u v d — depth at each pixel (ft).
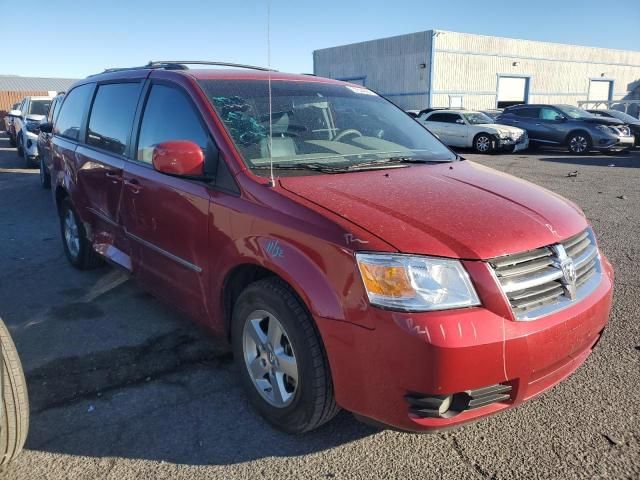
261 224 8.87
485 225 8.13
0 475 8.29
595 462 8.51
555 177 38.75
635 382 10.79
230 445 9.03
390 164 11.10
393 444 9.03
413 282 7.29
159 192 11.45
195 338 12.85
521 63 121.08
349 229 7.80
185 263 10.94
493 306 7.43
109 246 14.62
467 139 59.88
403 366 7.20
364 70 121.49
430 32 104.53
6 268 18.20
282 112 11.46
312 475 8.30
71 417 9.78
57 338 12.83
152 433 9.34
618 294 15.44
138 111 13.00
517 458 8.64
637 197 30.37
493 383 7.39
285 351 8.87
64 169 17.03
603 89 140.77
